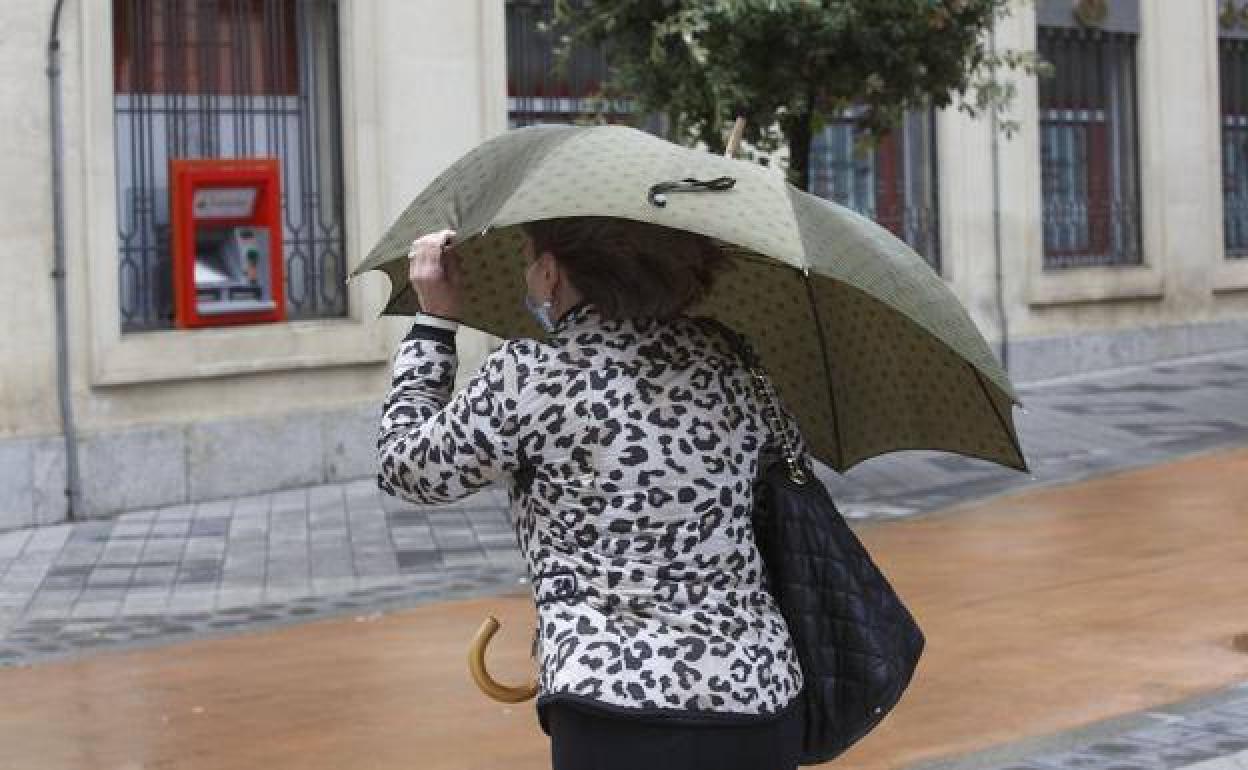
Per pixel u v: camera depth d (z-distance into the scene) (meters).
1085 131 24.38
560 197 3.67
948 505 14.90
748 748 3.68
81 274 15.42
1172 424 19.38
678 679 3.62
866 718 3.87
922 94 14.98
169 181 16.17
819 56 14.02
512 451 3.72
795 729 3.79
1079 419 19.83
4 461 14.85
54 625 11.36
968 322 3.91
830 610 3.86
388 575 12.70
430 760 7.86
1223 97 26.47
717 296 4.29
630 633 3.65
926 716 8.27
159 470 15.69
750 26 13.71
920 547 12.91
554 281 3.86
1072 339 23.55
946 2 14.18
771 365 4.36
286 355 16.56
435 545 13.80
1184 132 25.34
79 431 15.33
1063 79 24.06
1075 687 8.74
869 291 3.69
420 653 10.08
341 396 17.03
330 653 10.20
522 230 4.01
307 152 17.17
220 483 16.06
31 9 15.09
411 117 17.47
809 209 3.78
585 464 3.71
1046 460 17.27
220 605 11.86
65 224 15.29
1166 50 25.09
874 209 22.03
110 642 10.79
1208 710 8.26
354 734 8.35
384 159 17.27
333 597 11.98
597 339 3.78
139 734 8.52
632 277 3.78
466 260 4.34
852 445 4.40
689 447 3.72
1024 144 23.03
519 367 3.75
